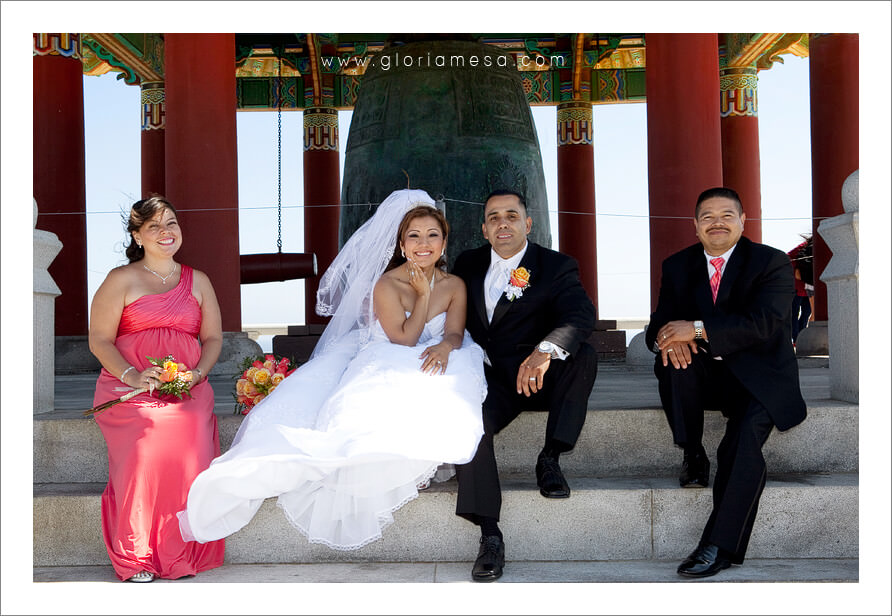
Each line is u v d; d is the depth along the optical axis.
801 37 14.13
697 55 8.73
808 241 11.67
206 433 3.97
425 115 7.98
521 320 4.34
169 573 3.74
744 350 4.03
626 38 15.90
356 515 3.84
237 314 8.51
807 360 9.32
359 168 8.24
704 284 4.21
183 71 8.39
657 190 8.83
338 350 4.45
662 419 4.43
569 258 4.41
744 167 15.22
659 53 8.81
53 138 11.11
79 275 11.16
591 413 4.45
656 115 8.84
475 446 3.69
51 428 4.43
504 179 8.02
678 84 8.73
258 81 17.05
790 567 3.82
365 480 3.77
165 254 4.21
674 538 4.00
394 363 3.97
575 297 4.23
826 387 5.82
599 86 16.70
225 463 3.66
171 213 4.23
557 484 3.92
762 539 3.99
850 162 11.14
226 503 3.78
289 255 10.80
